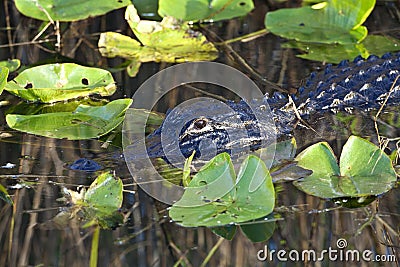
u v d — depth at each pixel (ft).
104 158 17.28
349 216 15.75
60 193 15.88
